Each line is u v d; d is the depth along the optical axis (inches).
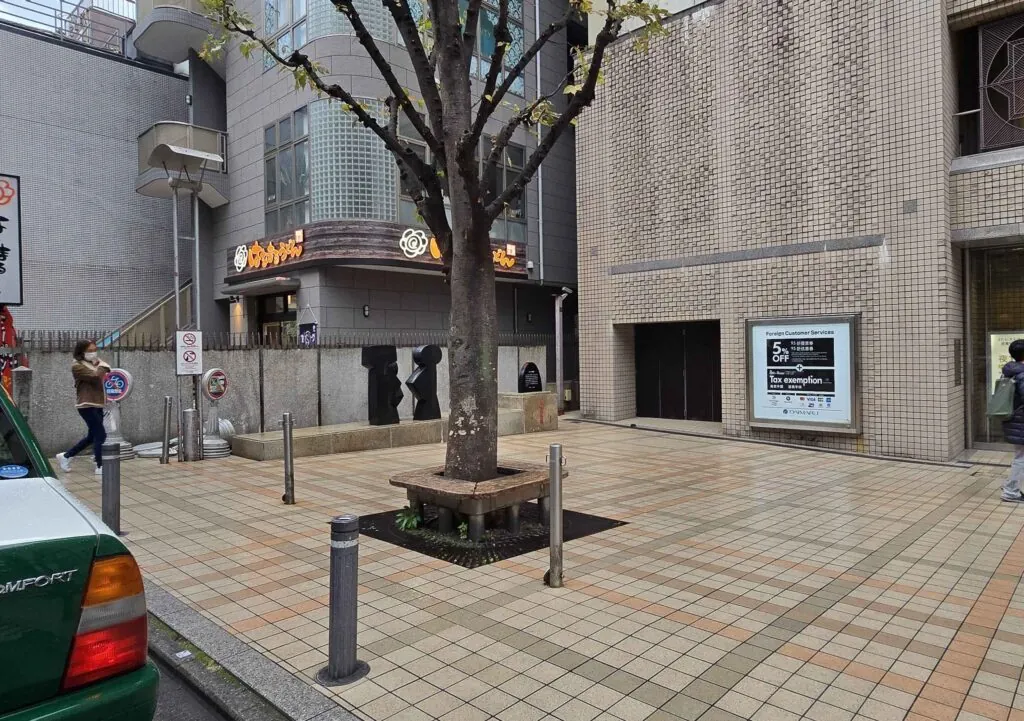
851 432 426.6
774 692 127.1
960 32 426.3
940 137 395.5
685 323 585.3
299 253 629.9
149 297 732.7
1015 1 384.5
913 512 269.4
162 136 663.1
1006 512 269.6
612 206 573.0
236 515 266.2
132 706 83.2
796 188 458.0
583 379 601.6
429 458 409.7
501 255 737.0
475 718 119.2
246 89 711.7
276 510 274.4
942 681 131.2
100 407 351.6
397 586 185.3
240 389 466.3
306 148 632.4
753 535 235.0
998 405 283.7
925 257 401.7
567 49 830.5
